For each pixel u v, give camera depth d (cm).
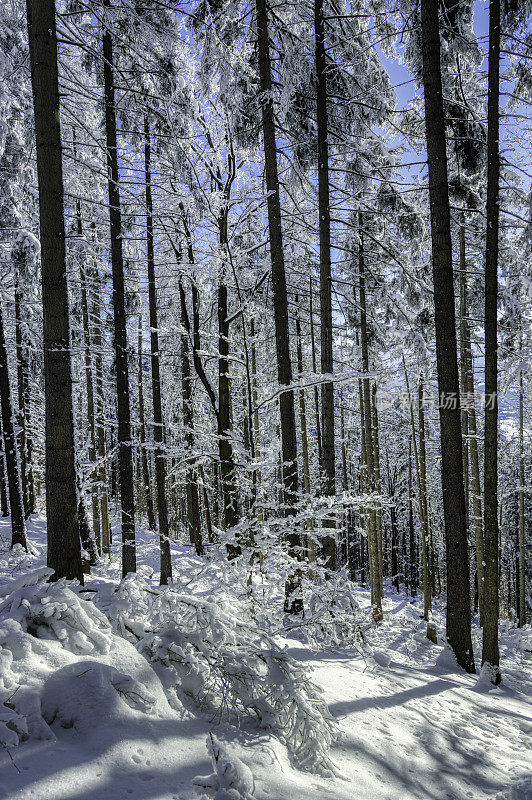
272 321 1527
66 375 519
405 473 2900
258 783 282
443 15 902
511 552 3089
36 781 245
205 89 952
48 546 500
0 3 702
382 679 577
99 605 407
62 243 534
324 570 507
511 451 2188
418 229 1127
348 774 340
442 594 3106
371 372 691
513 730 540
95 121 1132
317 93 981
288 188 1149
